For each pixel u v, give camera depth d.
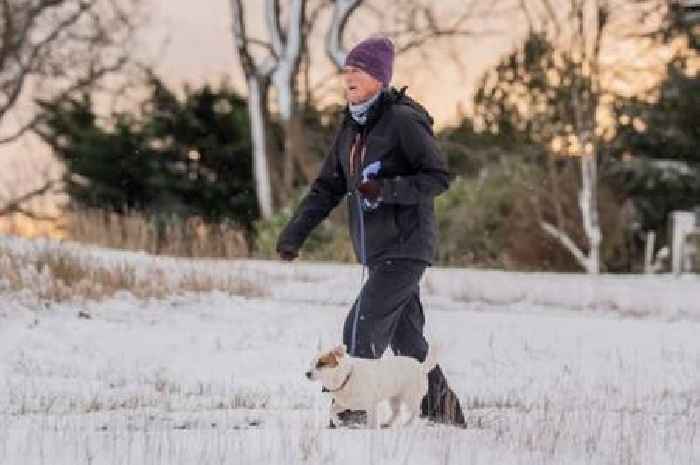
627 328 14.95
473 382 11.36
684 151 35.00
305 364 12.02
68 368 11.27
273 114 35.78
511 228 30.23
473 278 18.75
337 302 16.73
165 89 36.44
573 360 12.80
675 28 33.56
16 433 6.78
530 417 8.12
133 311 14.62
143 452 6.20
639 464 6.57
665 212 34.00
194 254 19.72
